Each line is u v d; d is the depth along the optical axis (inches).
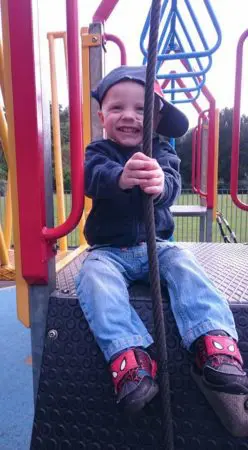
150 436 36.2
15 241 40.9
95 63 77.5
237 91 66.9
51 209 42.8
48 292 41.8
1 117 72.5
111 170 38.1
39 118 39.1
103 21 78.8
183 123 45.5
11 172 39.8
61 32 86.8
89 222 47.3
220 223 208.5
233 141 67.4
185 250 44.4
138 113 45.4
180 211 169.0
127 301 39.0
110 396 37.1
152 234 28.2
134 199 41.7
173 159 46.3
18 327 105.9
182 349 37.4
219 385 32.1
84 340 38.8
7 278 98.1
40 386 38.1
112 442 36.6
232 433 33.4
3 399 70.1
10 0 37.2
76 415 37.2
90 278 39.8
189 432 35.8
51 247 42.4
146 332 37.6
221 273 53.1
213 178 163.8
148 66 25.9
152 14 25.2
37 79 38.5
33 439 37.1
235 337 36.2
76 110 39.4
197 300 37.9
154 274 27.8
